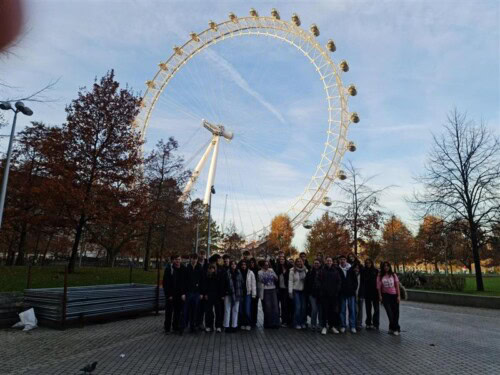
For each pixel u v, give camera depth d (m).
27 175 31.64
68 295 12.55
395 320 12.78
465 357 9.73
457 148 28.47
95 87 24.81
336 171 51.34
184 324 12.47
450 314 17.83
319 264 13.80
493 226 27.38
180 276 12.66
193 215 44.91
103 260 77.69
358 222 33.69
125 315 14.85
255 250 66.88
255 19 53.84
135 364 8.57
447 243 41.12
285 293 14.45
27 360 8.62
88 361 8.69
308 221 52.78
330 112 53.09
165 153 37.53
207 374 7.96
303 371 8.30
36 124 34.09
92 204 22.47
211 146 55.41
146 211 25.14
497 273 91.25
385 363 9.04
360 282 14.09
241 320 13.38
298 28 52.03
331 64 51.66
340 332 12.99
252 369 8.39
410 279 30.00
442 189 28.84
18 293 12.93
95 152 24.00
